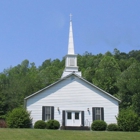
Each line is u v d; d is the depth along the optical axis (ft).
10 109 180.14
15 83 220.23
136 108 194.39
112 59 284.82
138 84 204.13
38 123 124.26
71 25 170.91
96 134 94.73
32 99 132.77
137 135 95.35
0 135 88.69
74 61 160.56
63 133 94.63
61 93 134.21
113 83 233.96
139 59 378.32
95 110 133.59
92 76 276.41
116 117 130.11
